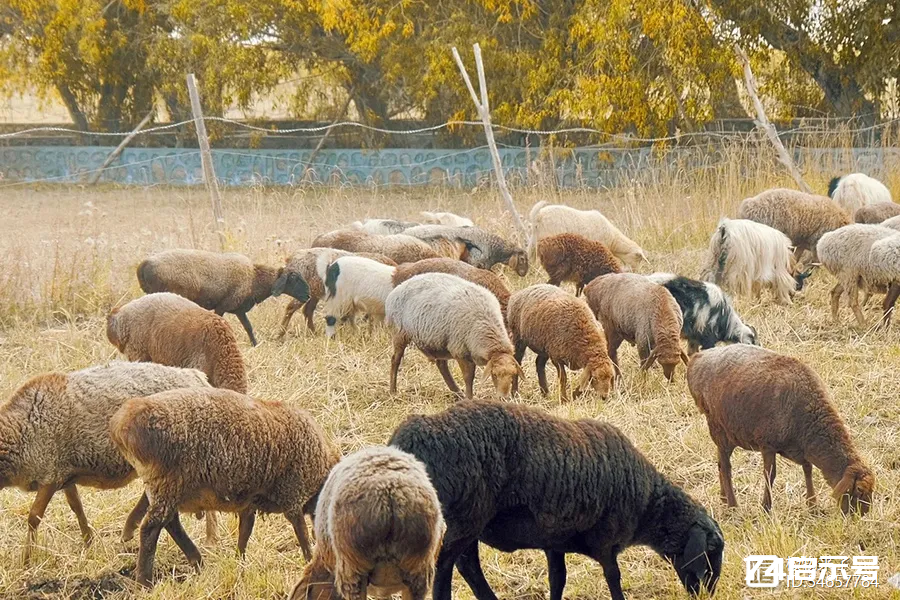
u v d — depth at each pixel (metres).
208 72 26.83
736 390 6.65
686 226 16.22
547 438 5.23
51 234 16.48
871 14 21.28
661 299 9.11
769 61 23.77
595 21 23.17
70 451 6.05
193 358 7.82
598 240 13.86
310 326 11.43
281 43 28.08
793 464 7.45
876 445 7.64
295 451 5.91
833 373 9.11
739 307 11.72
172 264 10.60
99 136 29.47
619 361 10.18
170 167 28.00
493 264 13.67
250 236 14.91
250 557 6.09
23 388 6.02
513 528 5.28
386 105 29.38
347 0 25.80
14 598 5.71
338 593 4.47
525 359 10.36
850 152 18.91
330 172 27.45
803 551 5.98
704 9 22.88
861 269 10.71
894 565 5.82
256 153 27.53
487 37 25.12
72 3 27.69
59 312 11.98
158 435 5.50
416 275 9.68
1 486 5.90
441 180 26.75
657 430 8.05
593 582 5.85
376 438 8.08
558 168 24.52
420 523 4.21
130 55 28.80
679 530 5.43
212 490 5.71
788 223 13.11
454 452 5.00
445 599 5.09
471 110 26.16
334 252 11.42
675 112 23.89
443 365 9.31
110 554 6.20
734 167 17.52
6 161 28.59
